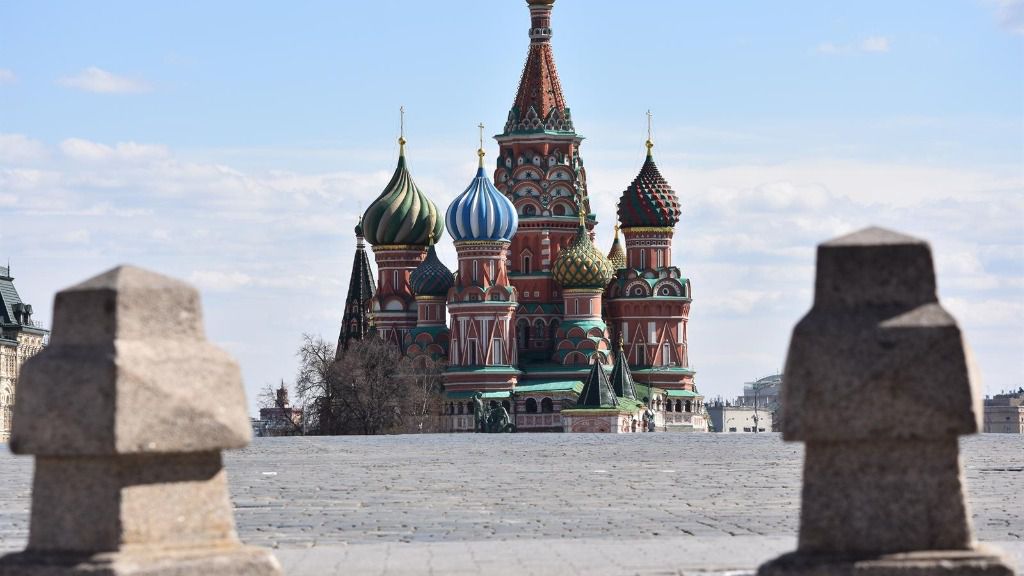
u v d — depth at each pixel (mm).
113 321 21938
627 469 62531
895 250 21891
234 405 22453
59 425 21594
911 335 21391
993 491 47531
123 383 21531
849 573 21531
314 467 65125
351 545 32375
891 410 21375
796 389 21656
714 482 53562
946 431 21344
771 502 44438
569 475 58344
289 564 28766
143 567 21625
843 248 22000
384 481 54938
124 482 21938
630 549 30906
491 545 31984
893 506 21797
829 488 21969
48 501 22188
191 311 22578
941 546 21750
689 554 29828
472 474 59438
